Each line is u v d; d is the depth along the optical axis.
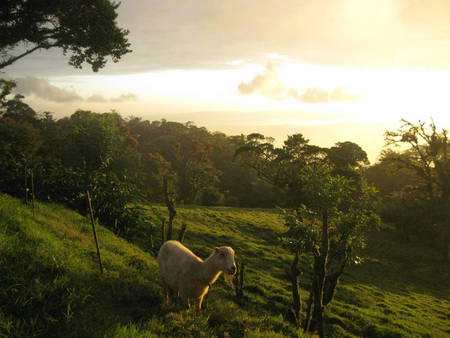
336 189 10.21
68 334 5.60
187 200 73.12
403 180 78.88
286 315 13.59
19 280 6.32
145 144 104.50
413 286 29.03
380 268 32.09
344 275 26.41
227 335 7.29
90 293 7.14
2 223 8.45
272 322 9.90
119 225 16.23
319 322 9.41
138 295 8.03
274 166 56.53
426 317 20.81
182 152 96.06
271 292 17.02
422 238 47.41
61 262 7.62
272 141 59.03
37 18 19.09
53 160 16.00
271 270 21.91
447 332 18.50
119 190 16.45
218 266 7.43
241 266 13.34
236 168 91.31
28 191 13.81
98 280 7.87
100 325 6.11
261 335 7.91
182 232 11.31
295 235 10.98
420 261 37.81
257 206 78.25
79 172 16.02
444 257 38.62
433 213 42.59
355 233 11.03
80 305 6.43
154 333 6.32
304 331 10.55
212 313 8.41
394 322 17.62
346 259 10.91
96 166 16.41
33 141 33.16
